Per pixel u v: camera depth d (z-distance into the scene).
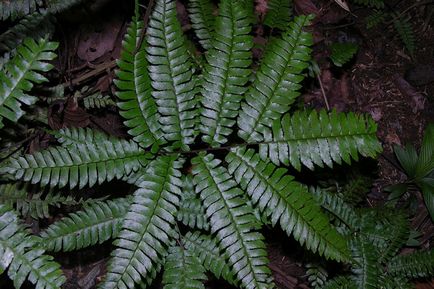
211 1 1.12
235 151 0.78
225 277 0.85
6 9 0.92
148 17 0.76
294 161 0.77
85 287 0.99
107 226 0.81
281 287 1.09
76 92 1.02
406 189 1.22
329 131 0.77
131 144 0.79
